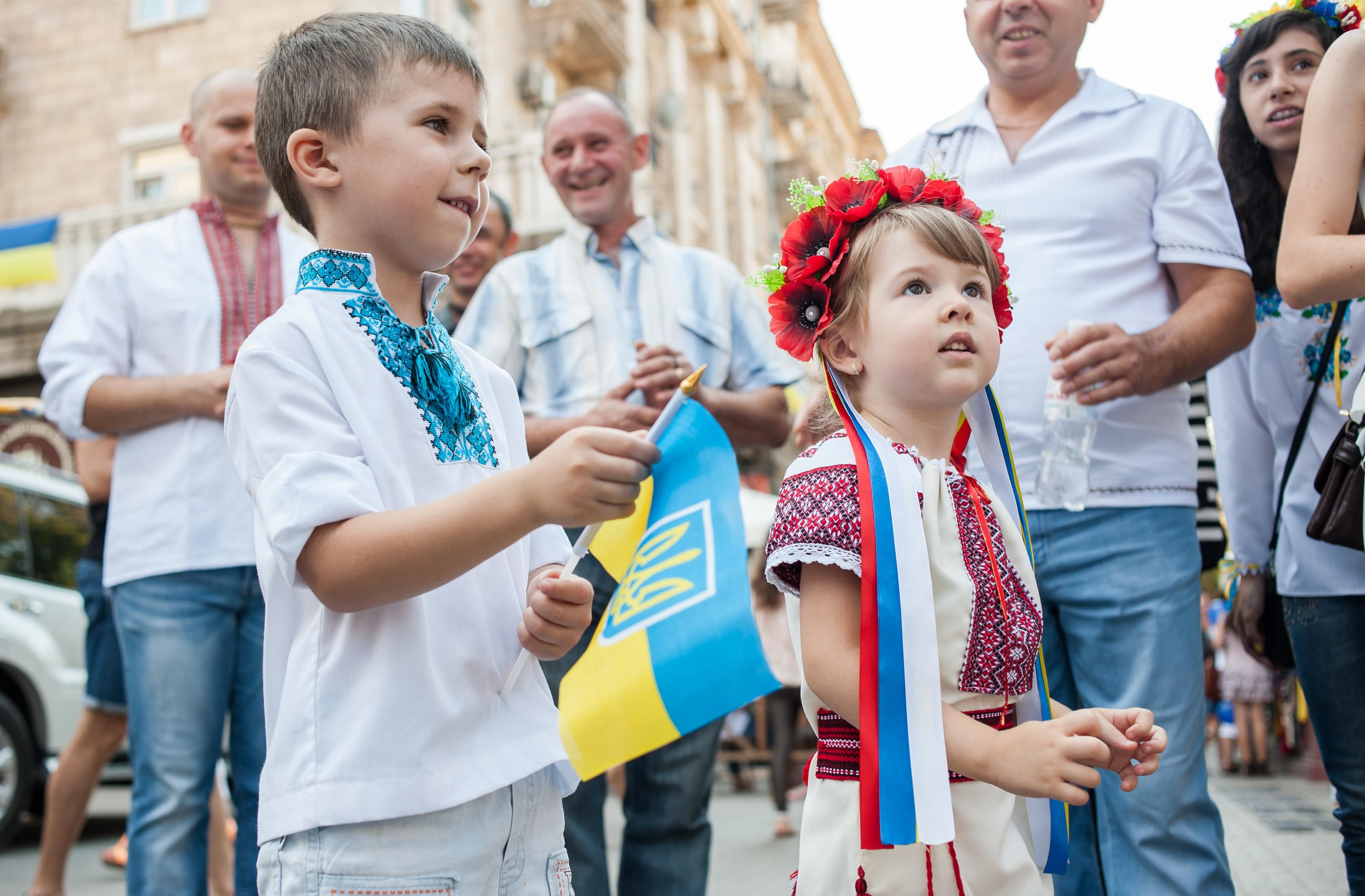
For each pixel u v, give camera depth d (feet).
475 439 5.74
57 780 13.08
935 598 5.69
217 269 10.61
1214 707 52.21
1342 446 7.59
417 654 5.09
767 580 5.93
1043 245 8.95
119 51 47.06
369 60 5.48
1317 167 7.34
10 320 42.65
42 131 47.52
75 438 10.34
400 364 5.45
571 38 53.06
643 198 50.88
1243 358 9.70
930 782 5.16
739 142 80.89
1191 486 8.61
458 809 5.08
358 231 5.56
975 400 6.61
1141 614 8.20
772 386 11.55
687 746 10.02
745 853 20.51
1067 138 9.11
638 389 10.20
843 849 5.60
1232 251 8.75
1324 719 8.68
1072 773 4.92
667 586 5.27
